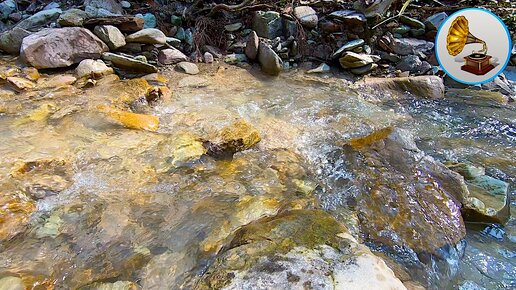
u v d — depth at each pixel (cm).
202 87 360
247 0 435
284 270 143
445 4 452
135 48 387
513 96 376
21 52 342
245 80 385
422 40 426
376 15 410
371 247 186
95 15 397
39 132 260
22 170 217
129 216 196
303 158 259
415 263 180
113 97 312
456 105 357
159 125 287
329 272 142
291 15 432
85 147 246
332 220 178
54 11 404
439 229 198
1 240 174
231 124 278
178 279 159
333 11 442
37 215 190
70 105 297
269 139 278
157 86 346
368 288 136
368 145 266
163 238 183
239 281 140
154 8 435
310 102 347
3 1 436
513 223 212
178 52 402
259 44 411
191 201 210
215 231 185
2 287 146
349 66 407
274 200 213
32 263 164
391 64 419
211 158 249
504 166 262
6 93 307
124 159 238
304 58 431
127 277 160
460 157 272
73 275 160
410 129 310
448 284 175
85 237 180
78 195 207
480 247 196
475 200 218
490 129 314
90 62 355
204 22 437
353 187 228
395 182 230
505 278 179
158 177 227
